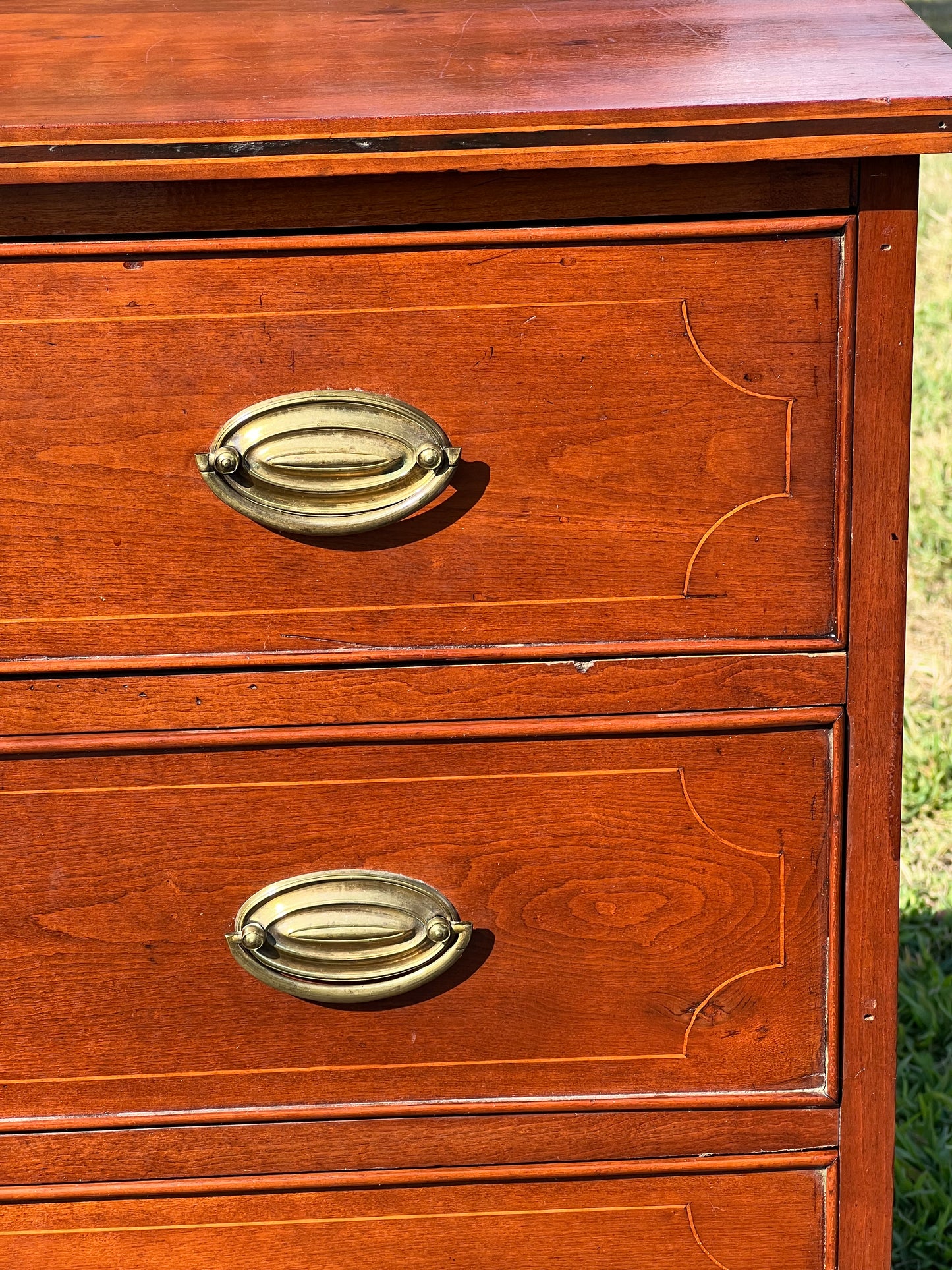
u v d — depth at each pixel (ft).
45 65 3.34
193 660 3.05
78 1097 3.30
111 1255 3.41
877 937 3.23
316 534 2.93
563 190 2.80
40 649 3.05
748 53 3.17
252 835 3.16
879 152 2.72
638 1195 3.39
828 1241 3.42
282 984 3.18
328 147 2.71
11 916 3.18
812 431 2.95
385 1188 3.38
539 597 3.04
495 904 3.21
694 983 3.27
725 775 3.14
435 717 3.10
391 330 2.87
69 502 2.96
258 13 3.92
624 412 2.93
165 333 2.86
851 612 3.05
